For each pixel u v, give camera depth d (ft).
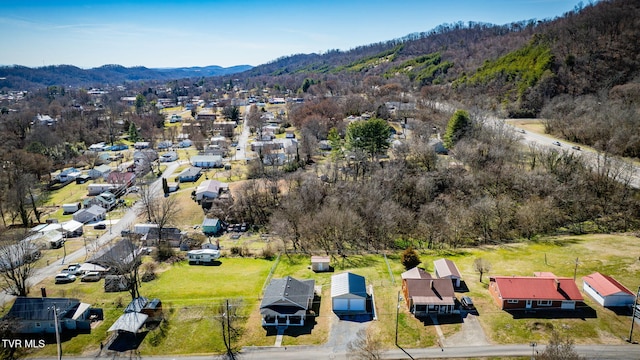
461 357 148.56
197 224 321.11
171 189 385.50
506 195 296.30
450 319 169.78
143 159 472.03
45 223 321.52
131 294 197.98
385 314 176.55
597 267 205.57
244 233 305.73
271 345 161.38
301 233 273.95
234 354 157.38
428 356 149.69
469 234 270.05
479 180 313.73
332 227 267.80
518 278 179.93
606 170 291.99
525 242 250.16
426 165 347.77
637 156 324.60
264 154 449.48
